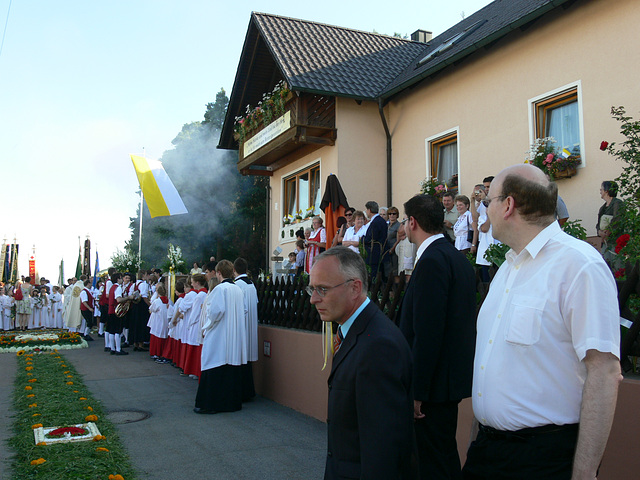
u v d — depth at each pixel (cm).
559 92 911
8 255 3253
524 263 236
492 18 1220
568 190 881
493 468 233
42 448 506
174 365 1157
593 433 200
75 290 1850
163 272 1897
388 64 1454
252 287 805
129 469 469
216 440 575
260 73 1593
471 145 1088
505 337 231
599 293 207
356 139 1311
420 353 315
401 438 214
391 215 962
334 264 246
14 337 1723
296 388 720
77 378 944
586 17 869
